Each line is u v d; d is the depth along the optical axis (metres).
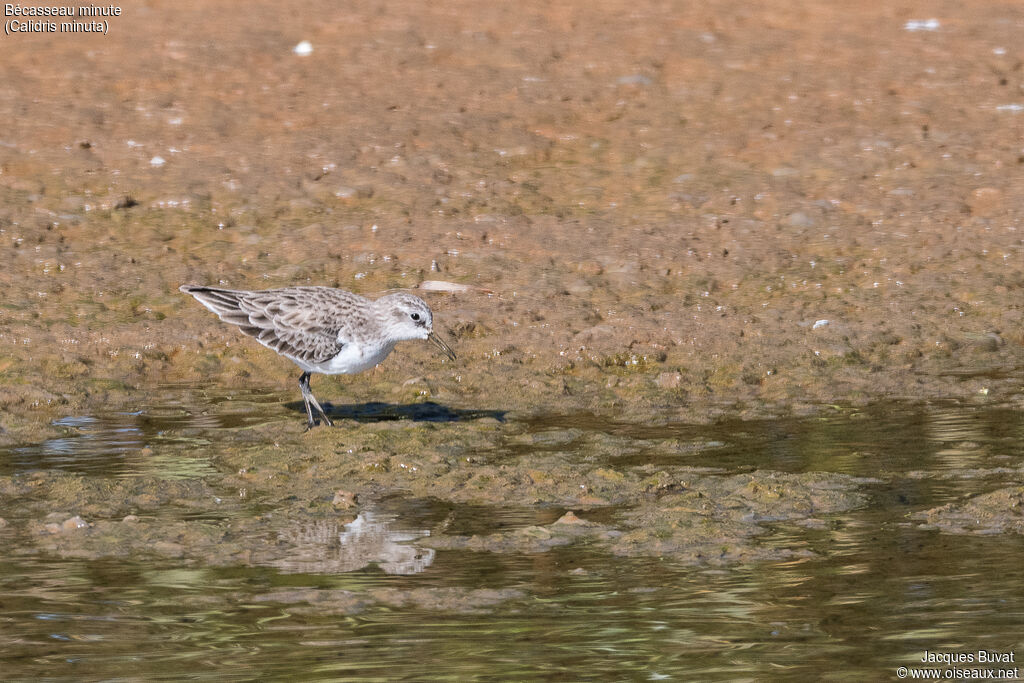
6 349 14.86
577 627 8.36
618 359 15.04
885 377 14.42
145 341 15.18
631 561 9.43
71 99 22.77
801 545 9.67
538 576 9.16
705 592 8.86
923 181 20.06
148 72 24.16
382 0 29.25
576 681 7.67
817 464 11.59
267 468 11.55
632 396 13.99
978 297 16.42
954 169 20.39
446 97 23.19
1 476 11.27
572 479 11.24
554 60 25.09
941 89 23.61
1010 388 13.93
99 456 11.94
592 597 8.80
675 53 25.48
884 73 24.41
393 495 10.94
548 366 14.89
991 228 18.42
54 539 9.88
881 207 19.20
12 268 17.02
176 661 7.92
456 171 20.39
